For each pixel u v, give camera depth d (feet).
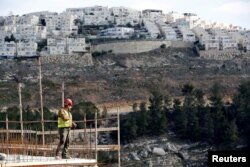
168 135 564.71
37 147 137.49
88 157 134.92
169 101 608.60
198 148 549.54
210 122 548.72
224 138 537.65
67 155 122.72
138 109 645.92
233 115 573.33
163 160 543.39
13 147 132.77
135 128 551.18
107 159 334.03
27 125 224.94
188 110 570.05
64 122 121.49
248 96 587.68
